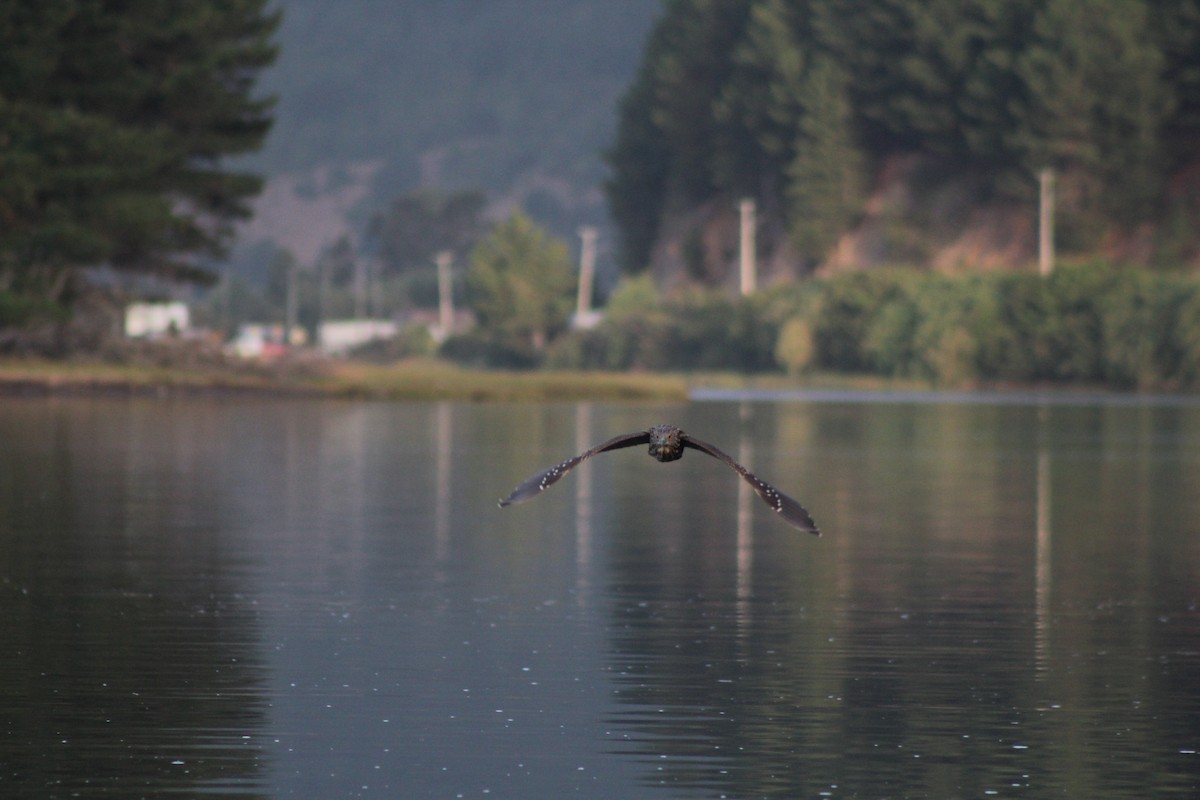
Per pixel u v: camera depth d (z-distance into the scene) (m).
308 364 84.31
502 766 13.76
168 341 81.06
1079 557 25.58
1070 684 16.70
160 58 77.81
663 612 20.59
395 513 30.84
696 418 67.62
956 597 21.83
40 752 13.98
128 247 75.38
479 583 22.73
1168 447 50.84
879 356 116.88
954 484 38.00
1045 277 110.81
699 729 14.94
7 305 68.31
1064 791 13.18
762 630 19.44
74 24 72.75
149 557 24.66
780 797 13.02
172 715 15.23
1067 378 109.25
